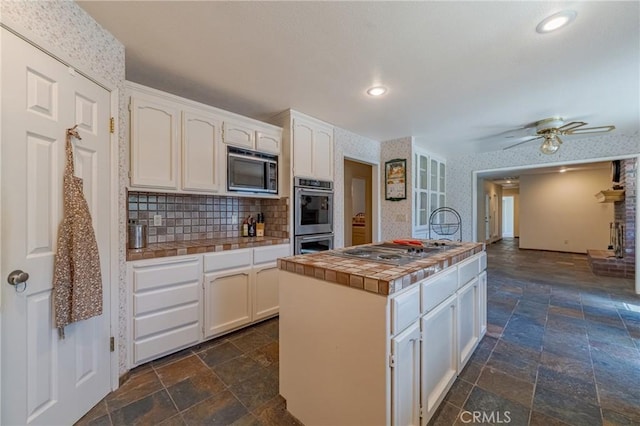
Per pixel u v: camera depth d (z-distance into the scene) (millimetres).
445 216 5480
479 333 2246
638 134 3807
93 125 1553
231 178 2600
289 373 1531
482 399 1624
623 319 2822
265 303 2705
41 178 1262
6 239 1130
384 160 4336
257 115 3170
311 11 1494
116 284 1721
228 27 1634
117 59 1744
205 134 2428
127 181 1954
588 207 7094
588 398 1627
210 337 2299
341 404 1261
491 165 5094
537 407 1556
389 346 1106
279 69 2125
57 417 1334
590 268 5312
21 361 1183
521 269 5270
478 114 3098
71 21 1409
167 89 2465
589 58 1947
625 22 1556
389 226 4281
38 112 1246
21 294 1183
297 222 3039
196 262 2205
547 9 1475
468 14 1514
